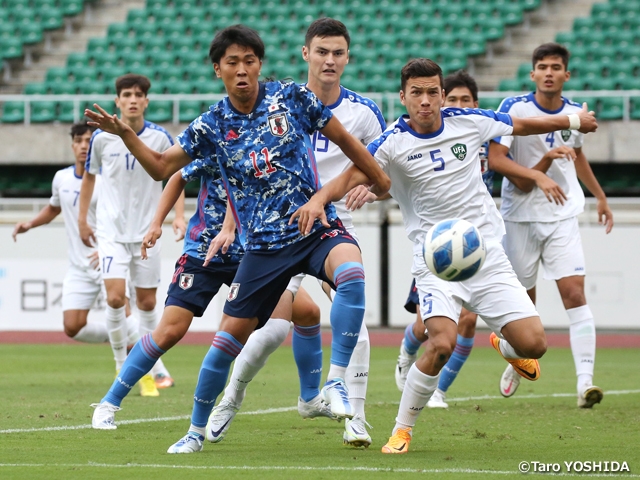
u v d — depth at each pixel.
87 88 74.25
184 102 71.44
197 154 18.67
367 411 27.14
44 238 57.72
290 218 18.45
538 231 29.28
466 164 20.70
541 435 22.12
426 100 19.86
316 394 23.03
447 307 19.58
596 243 56.69
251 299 18.69
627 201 57.69
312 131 18.78
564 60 28.92
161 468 17.03
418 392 19.33
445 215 20.84
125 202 31.72
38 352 51.06
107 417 22.83
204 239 21.61
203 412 19.25
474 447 20.19
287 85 18.45
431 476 16.28
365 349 21.80
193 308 22.00
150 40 79.69
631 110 68.25
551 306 56.62
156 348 22.25
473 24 79.75
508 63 78.00
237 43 17.80
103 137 31.44
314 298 58.91
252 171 18.33
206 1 83.44
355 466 17.44
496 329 20.55
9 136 66.44
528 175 25.69
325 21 23.06
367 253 58.38
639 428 23.34
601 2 81.94
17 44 78.75
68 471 16.64
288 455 18.86
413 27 80.12
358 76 75.25
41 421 24.20
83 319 35.78
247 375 20.39
